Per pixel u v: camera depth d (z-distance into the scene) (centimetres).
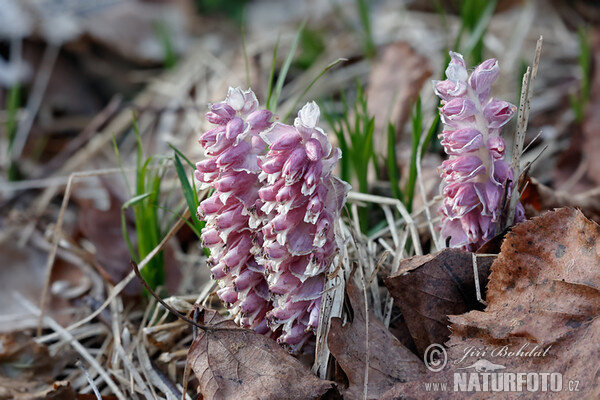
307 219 47
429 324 51
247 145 48
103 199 70
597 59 74
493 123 49
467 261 50
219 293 51
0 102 92
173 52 103
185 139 77
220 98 82
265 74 89
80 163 77
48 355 58
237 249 49
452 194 50
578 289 47
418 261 51
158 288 59
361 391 49
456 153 49
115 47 101
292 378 48
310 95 82
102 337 60
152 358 57
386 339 50
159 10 111
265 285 51
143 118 84
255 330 52
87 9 102
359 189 61
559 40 87
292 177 46
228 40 109
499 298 49
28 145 87
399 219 61
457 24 92
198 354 50
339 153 47
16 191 75
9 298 64
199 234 55
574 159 68
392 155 60
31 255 66
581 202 61
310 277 50
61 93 95
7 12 97
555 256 48
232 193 48
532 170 69
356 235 58
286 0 121
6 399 55
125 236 57
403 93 71
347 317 51
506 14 98
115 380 57
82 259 65
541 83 79
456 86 48
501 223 52
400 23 94
